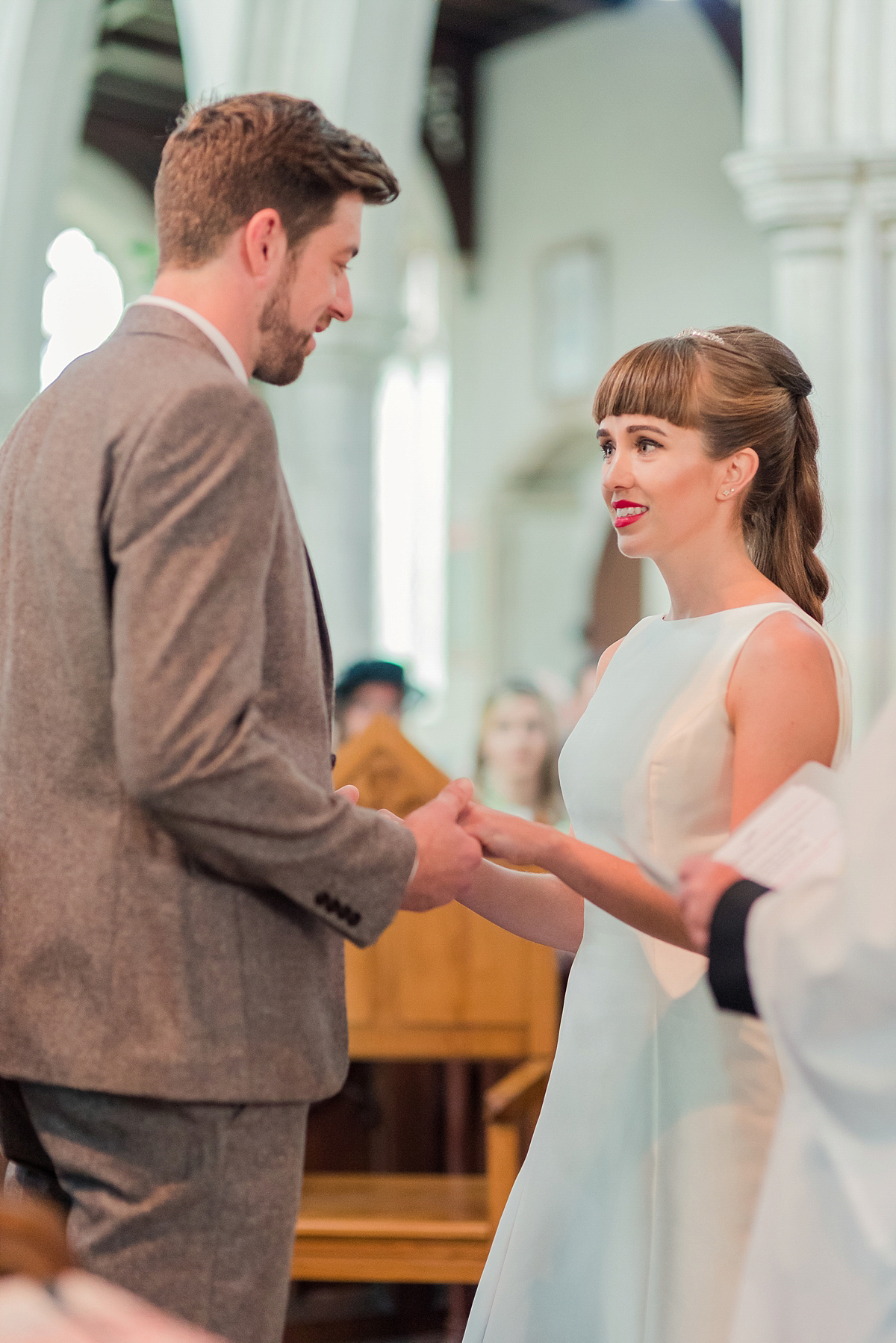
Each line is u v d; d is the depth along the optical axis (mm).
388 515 13508
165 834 1437
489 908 1912
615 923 1833
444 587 13289
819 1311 1236
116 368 1447
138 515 1342
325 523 7051
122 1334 695
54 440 1442
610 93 12055
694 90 11422
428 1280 2385
